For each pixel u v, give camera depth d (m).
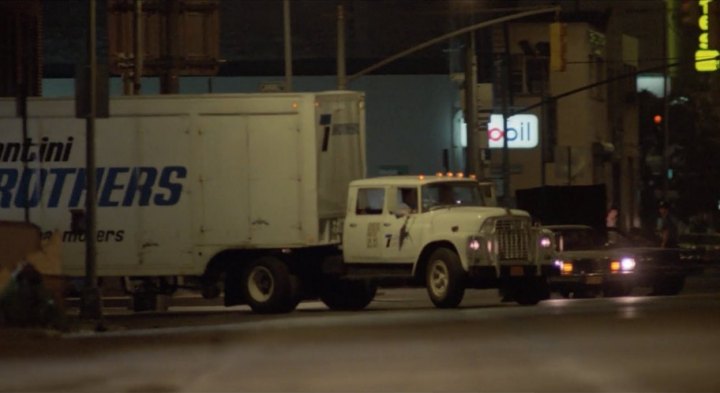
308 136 94.69
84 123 96.19
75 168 96.19
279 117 95.06
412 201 94.88
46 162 96.38
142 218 95.94
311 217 94.62
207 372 55.88
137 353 63.97
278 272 94.25
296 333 71.50
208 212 95.62
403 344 64.19
